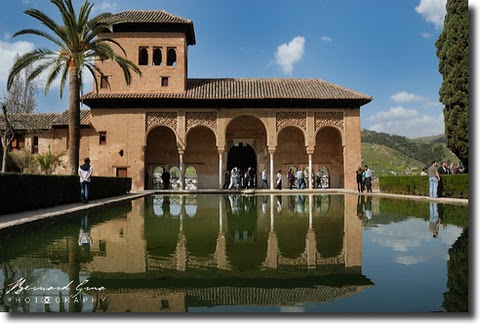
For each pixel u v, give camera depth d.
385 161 98.50
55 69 16.38
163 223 8.47
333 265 4.48
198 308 3.09
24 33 15.75
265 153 27.88
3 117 26.69
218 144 24.72
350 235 6.62
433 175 14.84
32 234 6.87
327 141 28.02
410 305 3.10
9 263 4.61
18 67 16.11
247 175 26.69
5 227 6.78
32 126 27.09
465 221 8.46
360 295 3.37
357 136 25.23
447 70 19.36
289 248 5.51
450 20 19.23
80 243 5.93
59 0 15.28
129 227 7.80
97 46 17.17
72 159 15.91
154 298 3.35
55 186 11.62
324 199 16.70
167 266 4.44
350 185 25.00
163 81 25.62
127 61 19.39
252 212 11.00
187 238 6.41
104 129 24.75
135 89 25.34
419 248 5.43
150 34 25.77
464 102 18.72
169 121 24.92
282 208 12.28
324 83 27.47
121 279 3.91
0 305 3.15
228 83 26.95
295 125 25.11
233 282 3.80
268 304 3.17
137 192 22.23
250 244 5.84
